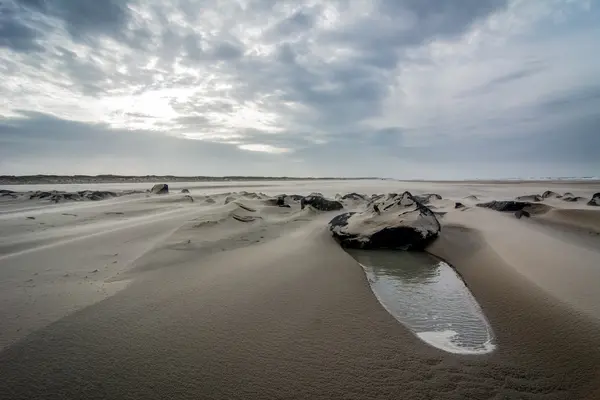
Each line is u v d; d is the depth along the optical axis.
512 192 31.30
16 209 15.18
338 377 3.12
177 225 10.11
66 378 3.06
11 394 2.84
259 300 4.85
